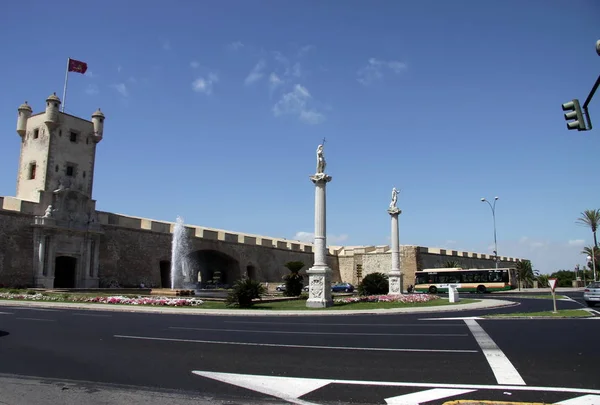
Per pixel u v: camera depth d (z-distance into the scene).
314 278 29.33
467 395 7.42
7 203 42.69
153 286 53.44
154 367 9.48
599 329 16.70
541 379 8.52
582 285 91.06
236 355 10.88
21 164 49.69
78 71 51.56
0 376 8.61
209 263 65.88
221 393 7.56
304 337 14.23
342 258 86.75
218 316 23.16
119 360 10.19
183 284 57.50
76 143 50.59
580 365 9.79
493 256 100.56
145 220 54.38
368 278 40.75
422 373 9.01
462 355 10.95
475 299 39.31
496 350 11.69
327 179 30.34
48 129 47.94
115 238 50.41
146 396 7.35
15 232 42.25
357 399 7.24
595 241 76.62
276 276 70.94
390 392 7.61
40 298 32.53
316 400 7.20
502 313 25.08
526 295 51.66
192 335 14.52
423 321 20.27
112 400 7.12
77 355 10.73
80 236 46.97
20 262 42.31
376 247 84.50
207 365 9.71
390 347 12.17
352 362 10.08
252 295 28.58
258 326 17.77
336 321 20.36
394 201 41.69
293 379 8.49
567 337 14.33
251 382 8.27
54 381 8.27
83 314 22.58
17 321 18.33
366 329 16.69
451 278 59.47
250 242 66.44
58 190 46.00
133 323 18.30
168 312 25.05
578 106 14.66
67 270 47.53
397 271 40.69
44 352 11.10
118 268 50.19
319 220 29.91
